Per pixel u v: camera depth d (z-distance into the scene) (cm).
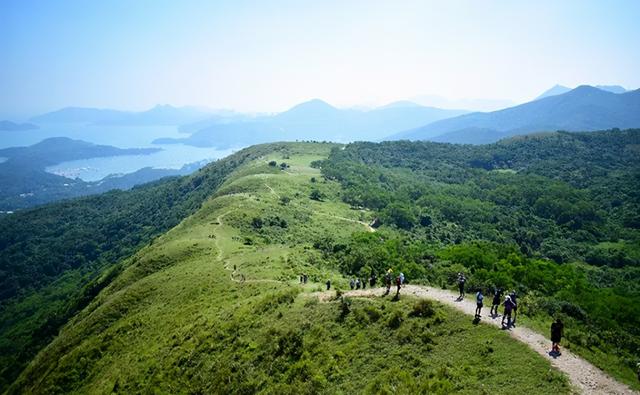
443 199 19288
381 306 3588
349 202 17712
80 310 10200
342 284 5806
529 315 3322
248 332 3909
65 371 5053
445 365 2611
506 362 2545
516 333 2873
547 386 2294
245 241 9444
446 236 14938
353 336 3284
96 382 4509
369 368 2834
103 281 10688
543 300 3741
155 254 8644
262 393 2988
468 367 2544
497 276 5725
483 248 8562
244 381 3200
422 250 8862
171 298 6078
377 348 3028
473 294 3862
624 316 4731
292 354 3312
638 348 2977
